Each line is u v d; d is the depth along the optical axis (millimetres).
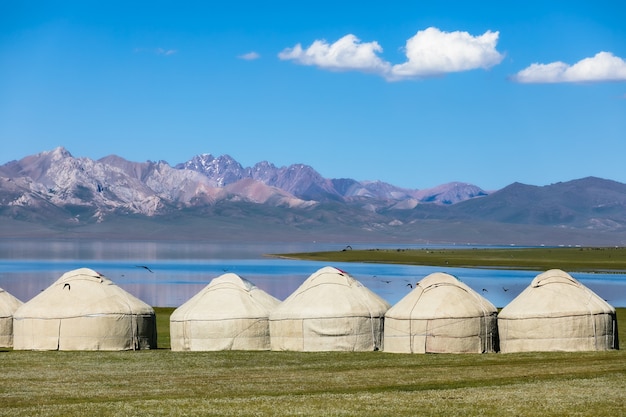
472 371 34625
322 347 43625
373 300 45062
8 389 31094
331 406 26812
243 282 46469
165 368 36688
